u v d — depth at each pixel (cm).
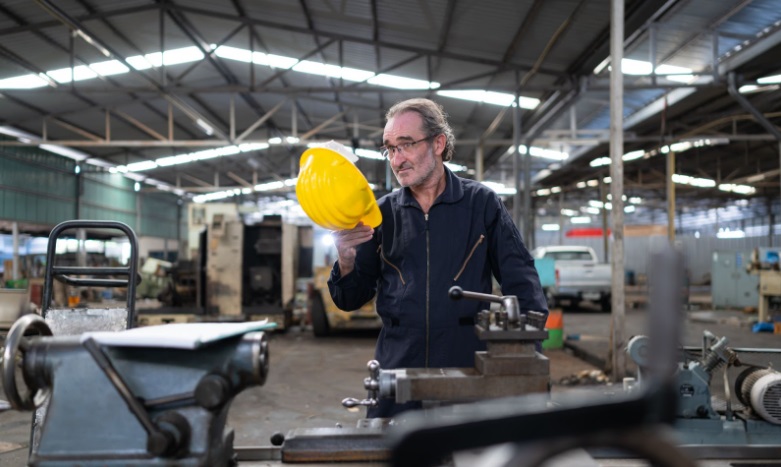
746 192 2266
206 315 938
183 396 101
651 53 892
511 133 1423
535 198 2391
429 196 174
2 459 370
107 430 100
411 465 59
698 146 1501
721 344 200
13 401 105
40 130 1547
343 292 173
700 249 2630
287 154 2014
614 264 572
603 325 1114
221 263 951
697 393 192
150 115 1512
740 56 885
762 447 148
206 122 1159
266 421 459
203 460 99
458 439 59
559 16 742
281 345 869
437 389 114
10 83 1158
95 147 1803
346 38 971
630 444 56
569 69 922
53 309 189
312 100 1402
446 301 164
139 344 98
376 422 136
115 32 1044
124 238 2228
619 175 568
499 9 752
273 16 965
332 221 125
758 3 764
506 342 117
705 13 815
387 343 172
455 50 943
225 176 2334
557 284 1334
